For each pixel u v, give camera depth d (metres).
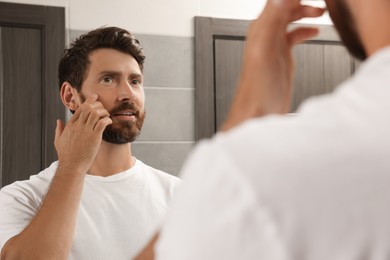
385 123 0.26
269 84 0.37
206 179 0.27
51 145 1.93
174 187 1.46
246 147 0.27
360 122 0.27
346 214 0.25
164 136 2.05
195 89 2.09
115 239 1.31
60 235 1.20
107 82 1.37
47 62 1.95
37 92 1.95
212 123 2.10
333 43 2.26
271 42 0.38
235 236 0.25
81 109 1.31
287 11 0.39
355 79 0.30
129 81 1.40
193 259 0.27
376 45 0.32
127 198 1.37
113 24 2.03
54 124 1.94
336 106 0.29
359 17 0.34
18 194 1.33
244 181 0.26
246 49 0.39
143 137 2.02
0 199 1.33
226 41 2.15
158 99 2.05
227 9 2.16
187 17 2.11
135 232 1.33
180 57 2.09
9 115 1.92
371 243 0.25
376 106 0.27
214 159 0.27
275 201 0.25
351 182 0.25
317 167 0.26
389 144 0.26
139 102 1.39
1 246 1.31
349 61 2.28
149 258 0.42
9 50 1.93
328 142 0.26
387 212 0.25
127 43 1.40
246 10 2.18
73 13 2.00
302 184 0.25
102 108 1.31
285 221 0.25
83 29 2.01
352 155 0.26
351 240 0.25
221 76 2.13
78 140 1.28
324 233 0.25
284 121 0.28
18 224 1.29
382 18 0.32
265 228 0.25
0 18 1.92
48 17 1.97
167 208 1.40
